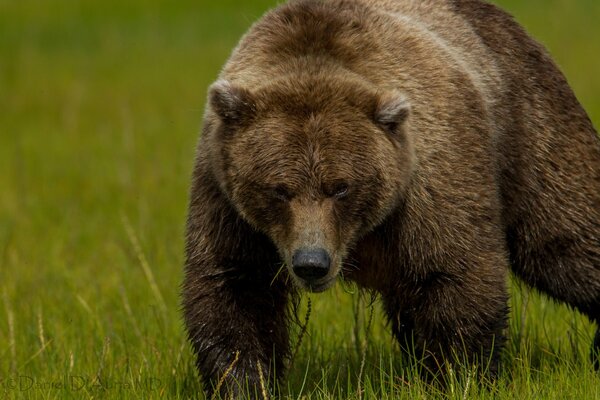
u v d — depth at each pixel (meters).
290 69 10.37
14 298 14.75
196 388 11.39
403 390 10.35
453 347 10.55
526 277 12.20
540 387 10.46
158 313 13.55
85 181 22.69
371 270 10.92
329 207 9.74
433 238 10.32
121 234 18.23
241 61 10.86
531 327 12.61
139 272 15.47
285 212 9.82
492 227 10.66
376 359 11.91
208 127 10.67
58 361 12.41
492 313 10.54
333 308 13.46
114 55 38.53
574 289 12.04
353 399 10.41
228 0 46.00
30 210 20.53
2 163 24.81
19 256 17.08
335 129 9.74
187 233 10.73
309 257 9.45
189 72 35.25
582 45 34.38
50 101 31.80
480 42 11.90
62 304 14.41
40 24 43.88
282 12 10.92
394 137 9.97
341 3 11.23
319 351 12.35
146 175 22.38
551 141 11.92
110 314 13.65
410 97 10.46
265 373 10.50
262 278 10.62
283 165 9.72
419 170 10.25
